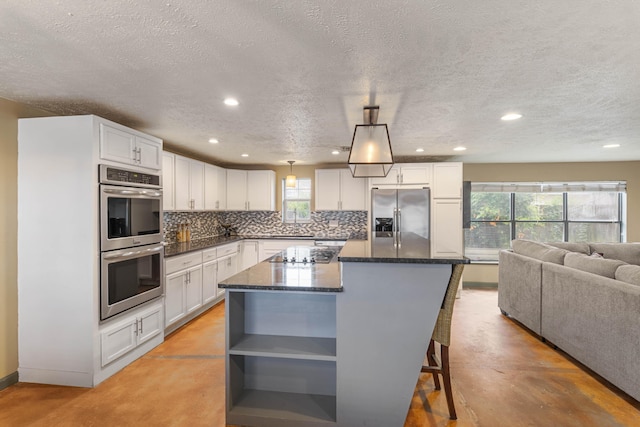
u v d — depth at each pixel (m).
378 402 1.98
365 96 2.36
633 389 2.26
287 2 1.29
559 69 1.92
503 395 2.41
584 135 3.59
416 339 1.95
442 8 1.33
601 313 2.55
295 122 3.06
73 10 1.34
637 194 5.44
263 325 2.36
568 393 2.44
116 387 2.49
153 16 1.38
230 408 2.07
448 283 1.96
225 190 5.64
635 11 1.35
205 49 1.68
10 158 2.49
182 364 2.87
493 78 2.05
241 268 5.59
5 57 1.76
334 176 5.66
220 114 2.81
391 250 2.30
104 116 2.87
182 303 3.73
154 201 3.14
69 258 2.49
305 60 1.80
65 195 2.48
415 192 4.96
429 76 2.02
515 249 4.26
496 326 3.88
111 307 2.61
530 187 5.69
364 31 1.51
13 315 2.53
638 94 2.33
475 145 4.16
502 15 1.38
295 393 2.28
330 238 5.51
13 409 2.21
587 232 5.65
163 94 2.33
